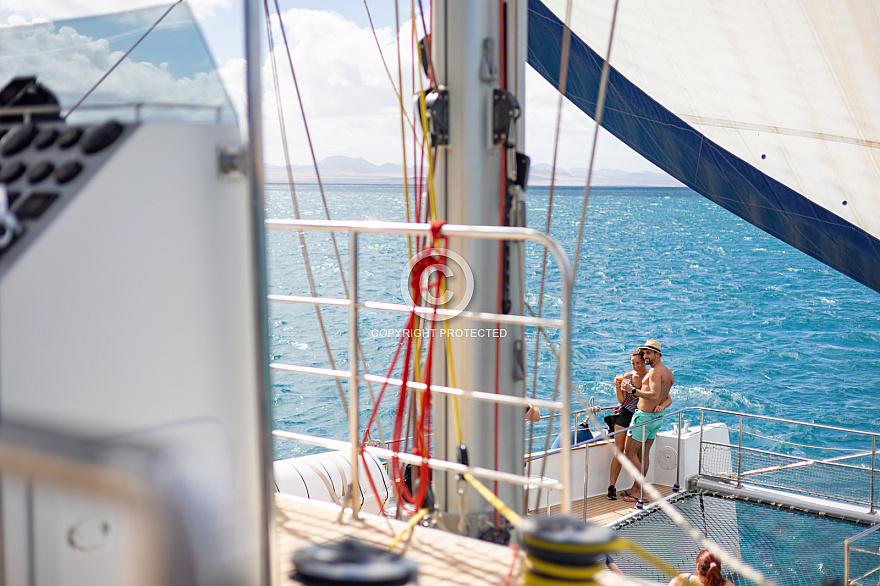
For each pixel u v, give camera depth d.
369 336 26.75
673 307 43.50
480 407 2.64
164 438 1.07
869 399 27.05
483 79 2.58
